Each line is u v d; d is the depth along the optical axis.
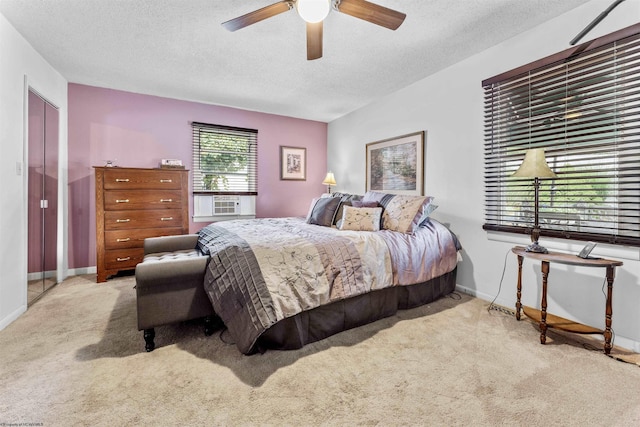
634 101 1.85
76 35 2.49
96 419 1.28
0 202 2.19
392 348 1.90
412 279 2.48
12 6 2.10
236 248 1.96
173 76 3.34
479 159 2.82
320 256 2.04
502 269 2.66
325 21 2.28
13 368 1.65
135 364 1.71
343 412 1.33
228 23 1.86
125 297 2.82
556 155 2.24
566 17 2.18
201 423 1.26
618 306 1.95
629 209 1.83
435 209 3.14
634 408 1.36
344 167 4.93
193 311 1.96
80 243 3.64
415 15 2.20
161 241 2.69
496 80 2.59
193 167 4.27
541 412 1.33
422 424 1.26
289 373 1.62
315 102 4.27
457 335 2.08
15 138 2.39
